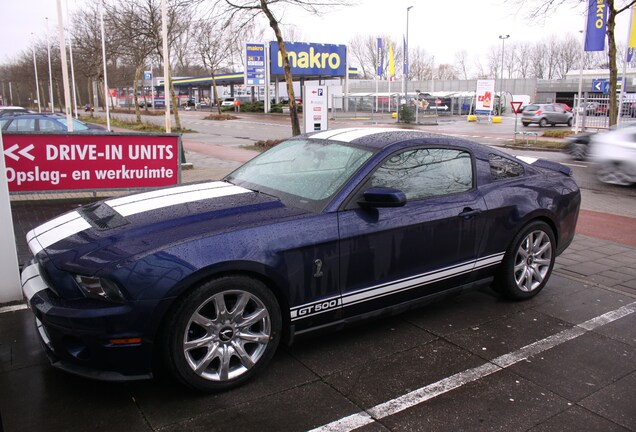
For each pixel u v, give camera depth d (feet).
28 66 189.88
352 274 11.46
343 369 11.30
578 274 18.06
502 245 14.28
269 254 10.26
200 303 9.71
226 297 10.20
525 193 14.73
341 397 10.21
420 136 13.66
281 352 12.01
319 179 12.29
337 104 172.55
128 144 25.08
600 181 38.91
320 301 11.11
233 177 14.28
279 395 10.22
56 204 27.20
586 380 11.02
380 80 228.22
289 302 10.73
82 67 125.18
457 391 10.51
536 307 15.02
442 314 14.44
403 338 12.88
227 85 250.78
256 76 165.58
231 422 9.32
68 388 10.32
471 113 162.09
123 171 25.22
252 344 10.76
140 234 10.11
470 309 14.83
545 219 15.44
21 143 23.09
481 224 13.62
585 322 13.99
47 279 9.96
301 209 11.38
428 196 12.87
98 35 107.96
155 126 97.71
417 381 10.87
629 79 136.26
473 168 14.07
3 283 14.64
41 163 23.61
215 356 10.05
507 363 11.69
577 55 275.39
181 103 254.06
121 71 161.79
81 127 51.52
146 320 9.25
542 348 12.45
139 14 79.66
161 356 9.92
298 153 13.94
